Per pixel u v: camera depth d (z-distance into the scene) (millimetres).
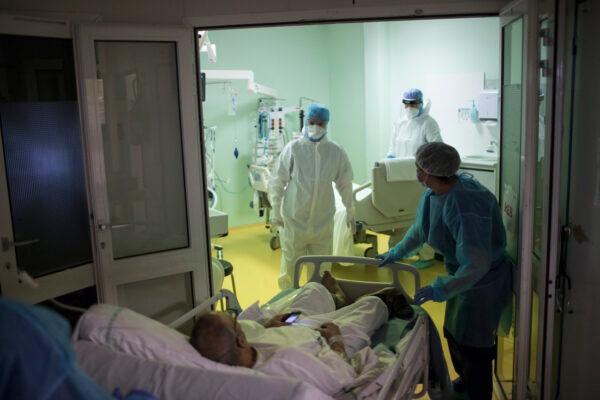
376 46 5746
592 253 1907
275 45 6074
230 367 1508
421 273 4477
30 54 2361
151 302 2832
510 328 2432
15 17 2248
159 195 2756
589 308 1955
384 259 2521
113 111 2611
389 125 5945
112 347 1488
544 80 1899
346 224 4160
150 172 2721
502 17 2338
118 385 1310
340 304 2479
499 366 2686
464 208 2188
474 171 4223
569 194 1995
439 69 5242
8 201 2279
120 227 2709
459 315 2371
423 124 4797
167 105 2684
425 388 2270
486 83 4785
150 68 2631
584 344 1995
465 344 2379
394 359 1896
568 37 1940
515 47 2203
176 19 2594
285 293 2559
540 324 1976
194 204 2746
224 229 3568
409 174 4133
